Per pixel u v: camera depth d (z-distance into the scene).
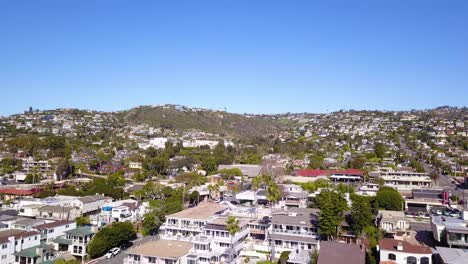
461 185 173.12
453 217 92.88
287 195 132.75
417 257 70.44
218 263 79.62
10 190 150.38
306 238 89.38
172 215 98.88
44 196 141.00
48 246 87.81
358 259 69.44
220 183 170.75
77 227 101.44
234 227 85.44
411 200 134.00
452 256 66.31
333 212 87.19
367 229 88.38
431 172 189.12
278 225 94.06
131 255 77.25
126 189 165.12
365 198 120.31
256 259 88.69
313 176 176.50
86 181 181.50
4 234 86.19
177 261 74.69
